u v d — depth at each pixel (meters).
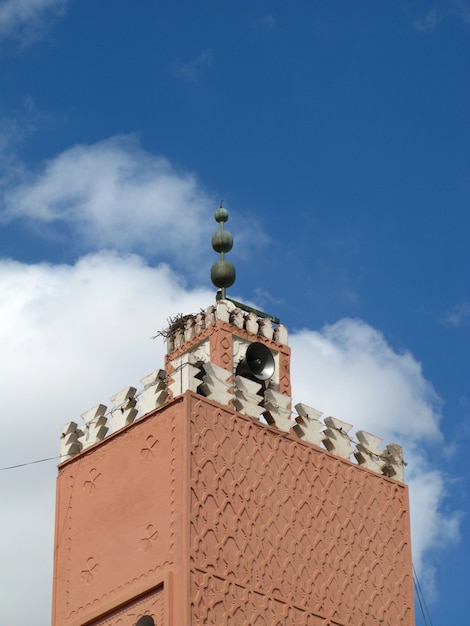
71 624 39.88
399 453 44.56
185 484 38.81
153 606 38.22
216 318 45.06
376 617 41.47
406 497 44.03
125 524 39.91
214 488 39.38
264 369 44.41
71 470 42.09
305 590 40.19
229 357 44.72
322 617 40.19
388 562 42.53
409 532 43.50
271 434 41.38
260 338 45.53
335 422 43.31
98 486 41.16
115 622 38.94
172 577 38.06
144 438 40.47
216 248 47.91
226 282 47.31
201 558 38.31
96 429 42.16
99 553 40.22
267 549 39.78
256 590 39.00
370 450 43.88
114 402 41.84
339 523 41.91
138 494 39.94
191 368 40.38
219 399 40.59
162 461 39.75
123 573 39.34
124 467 40.69
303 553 40.56
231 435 40.38
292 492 41.16
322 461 42.38
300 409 42.69
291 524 40.69
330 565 41.06
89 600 39.84
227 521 39.25
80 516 41.22
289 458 41.50
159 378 40.97
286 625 39.28
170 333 46.56
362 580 41.62
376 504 43.12
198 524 38.62
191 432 39.53
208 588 38.09
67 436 42.78
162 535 38.84
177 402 40.03
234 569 38.81
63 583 40.69
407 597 42.44
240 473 40.12
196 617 37.56
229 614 38.22
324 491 41.97
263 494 40.38
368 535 42.44
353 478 42.94
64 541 41.25
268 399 41.91
